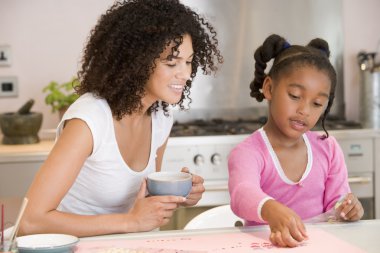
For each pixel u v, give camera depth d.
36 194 1.31
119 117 1.46
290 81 1.47
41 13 3.31
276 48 1.62
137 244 1.18
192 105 3.49
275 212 1.21
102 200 1.53
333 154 1.63
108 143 1.44
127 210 1.57
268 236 1.23
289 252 1.12
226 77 3.51
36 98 3.34
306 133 1.65
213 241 1.20
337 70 3.58
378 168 3.07
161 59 1.39
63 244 1.13
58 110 3.15
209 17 3.46
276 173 1.55
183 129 3.16
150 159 1.61
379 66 3.36
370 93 3.38
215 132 3.06
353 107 3.58
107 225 1.33
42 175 1.32
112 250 1.13
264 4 3.51
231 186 1.46
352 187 3.06
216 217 1.72
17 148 2.91
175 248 1.15
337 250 1.12
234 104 3.53
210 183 2.95
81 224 1.32
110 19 1.46
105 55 1.43
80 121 1.38
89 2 3.34
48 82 3.34
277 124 1.53
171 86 1.42
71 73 3.36
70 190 1.53
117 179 1.50
